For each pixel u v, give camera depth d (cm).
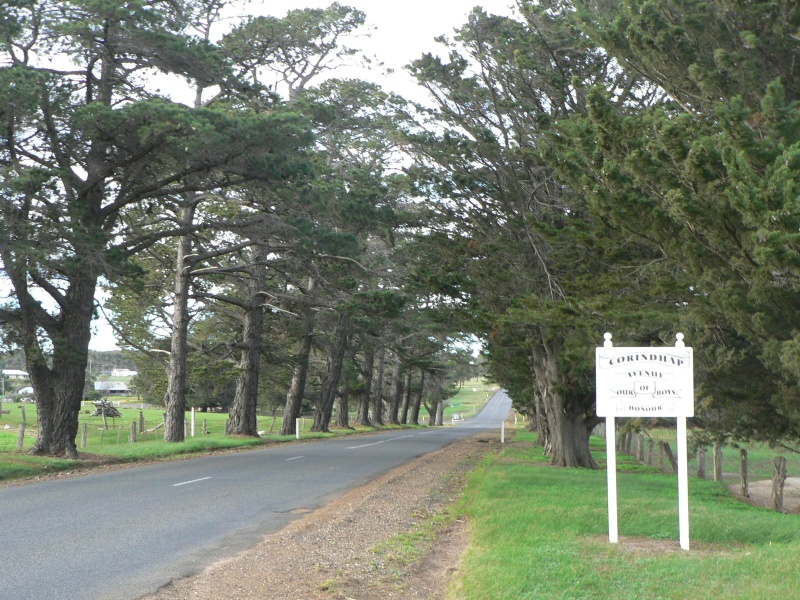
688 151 1238
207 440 3266
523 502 1348
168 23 2408
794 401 1457
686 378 1020
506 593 746
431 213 2381
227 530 1168
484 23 2109
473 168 2225
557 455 2520
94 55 2305
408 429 6700
